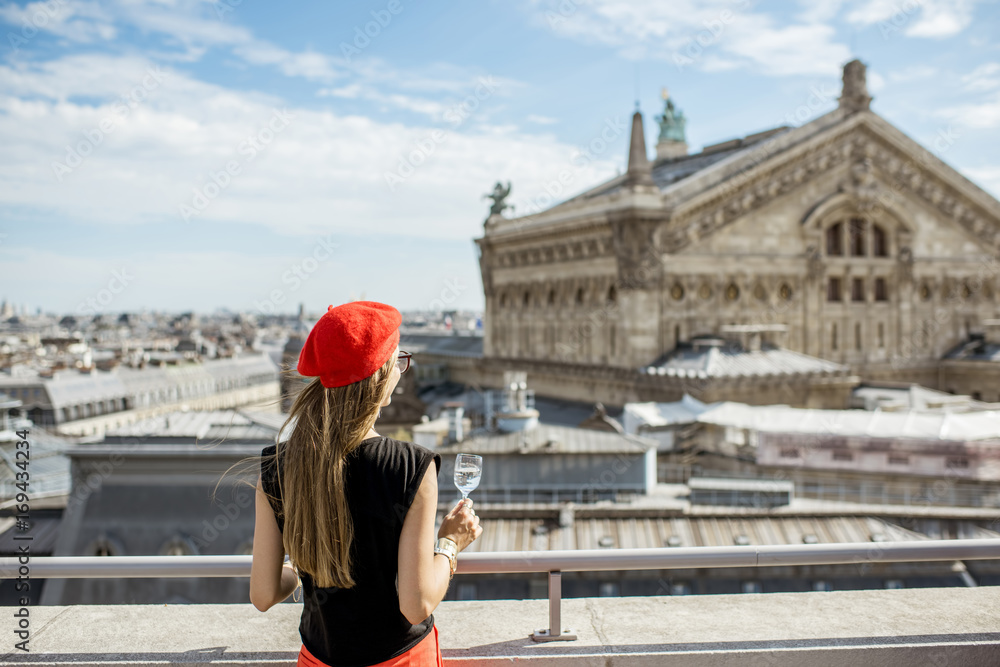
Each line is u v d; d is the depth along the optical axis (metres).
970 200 64.00
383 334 4.25
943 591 7.17
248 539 38.06
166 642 6.12
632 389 53.12
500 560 5.95
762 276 56.56
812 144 57.28
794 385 51.62
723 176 54.78
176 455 38.47
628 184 52.56
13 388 114.62
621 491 39.19
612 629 6.33
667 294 53.72
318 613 4.44
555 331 62.53
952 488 40.06
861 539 32.28
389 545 4.23
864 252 60.56
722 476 43.94
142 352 154.62
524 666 5.83
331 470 4.09
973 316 65.06
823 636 6.17
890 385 54.94
